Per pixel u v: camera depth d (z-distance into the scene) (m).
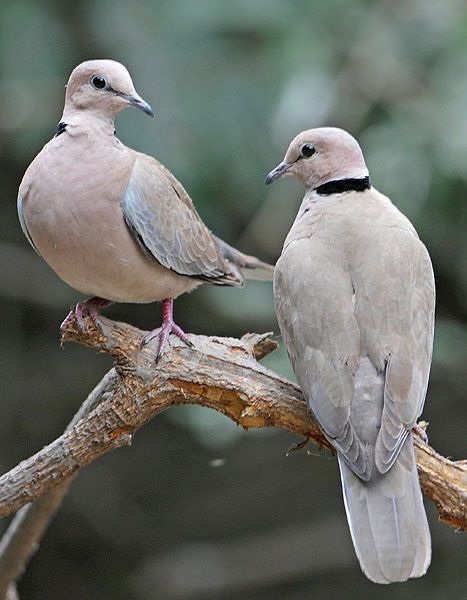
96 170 7.68
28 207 7.67
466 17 12.49
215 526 15.63
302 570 15.55
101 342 7.22
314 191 7.98
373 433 6.71
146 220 7.90
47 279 14.66
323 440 7.21
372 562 6.31
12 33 13.20
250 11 12.78
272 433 14.47
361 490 6.55
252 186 12.89
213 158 12.73
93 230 7.64
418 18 12.95
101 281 7.89
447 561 15.16
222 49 12.96
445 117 12.20
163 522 15.61
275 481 15.45
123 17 13.07
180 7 12.88
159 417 15.17
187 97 12.77
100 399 7.82
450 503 7.03
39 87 13.41
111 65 7.96
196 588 15.55
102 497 15.48
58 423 15.01
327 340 7.01
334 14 12.95
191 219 8.46
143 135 12.63
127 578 15.63
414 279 7.25
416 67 12.92
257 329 13.70
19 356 14.94
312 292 7.17
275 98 12.68
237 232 13.45
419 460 7.03
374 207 7.61
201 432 12.83
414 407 6.82
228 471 15.44
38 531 9.10
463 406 14.66
